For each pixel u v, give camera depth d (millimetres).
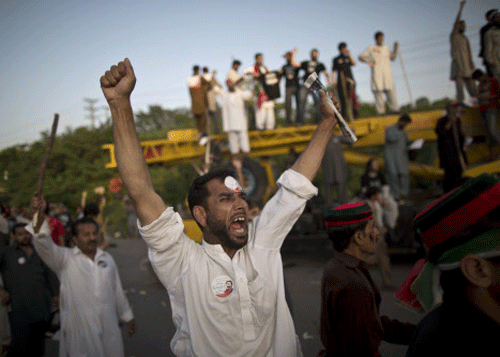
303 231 9789
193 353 1559
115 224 20984
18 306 4402
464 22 9117
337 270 2203
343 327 2055
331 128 1770
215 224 1651
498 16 8570
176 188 20891
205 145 10594
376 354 2033
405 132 9422
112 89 1410
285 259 9680
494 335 1032
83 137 28516
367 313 2037
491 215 1027
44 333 4617
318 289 7043
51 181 25516
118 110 1415
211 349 1559
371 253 2379
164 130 19594
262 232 1717
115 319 3684
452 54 9203
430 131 9531
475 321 1055
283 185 1743
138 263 10820
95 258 3680
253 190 10562
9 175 26562
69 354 3482
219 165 11000
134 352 4926
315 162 1758
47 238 3379
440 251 1119
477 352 1040
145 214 1509
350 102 10016
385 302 5984
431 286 1264
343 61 10188
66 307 3543
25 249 4562
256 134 10547
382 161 10281
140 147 1482
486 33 8664
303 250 9758
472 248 1036
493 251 1013
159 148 10672
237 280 1602
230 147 10180
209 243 1696
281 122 21047
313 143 1777
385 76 10188
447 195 1119
